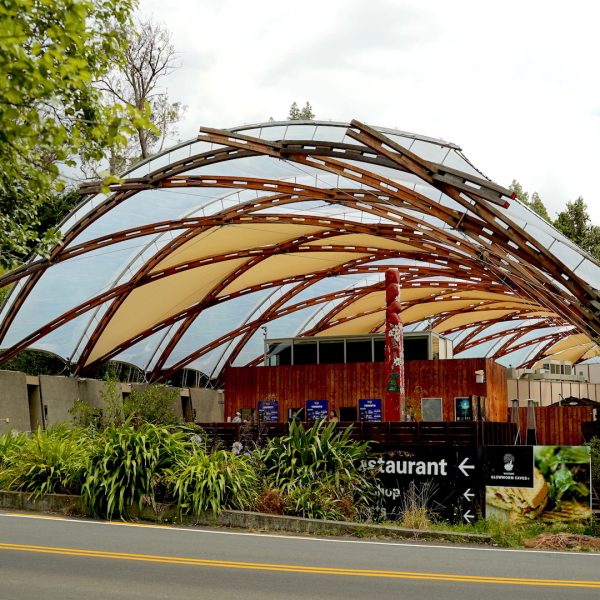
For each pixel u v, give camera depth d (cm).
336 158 3095
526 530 1842
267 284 5138
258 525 1786
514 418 4109
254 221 4003
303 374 3891
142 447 1877
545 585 1157
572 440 3888
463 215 3031
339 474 1992
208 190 3688
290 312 5650
